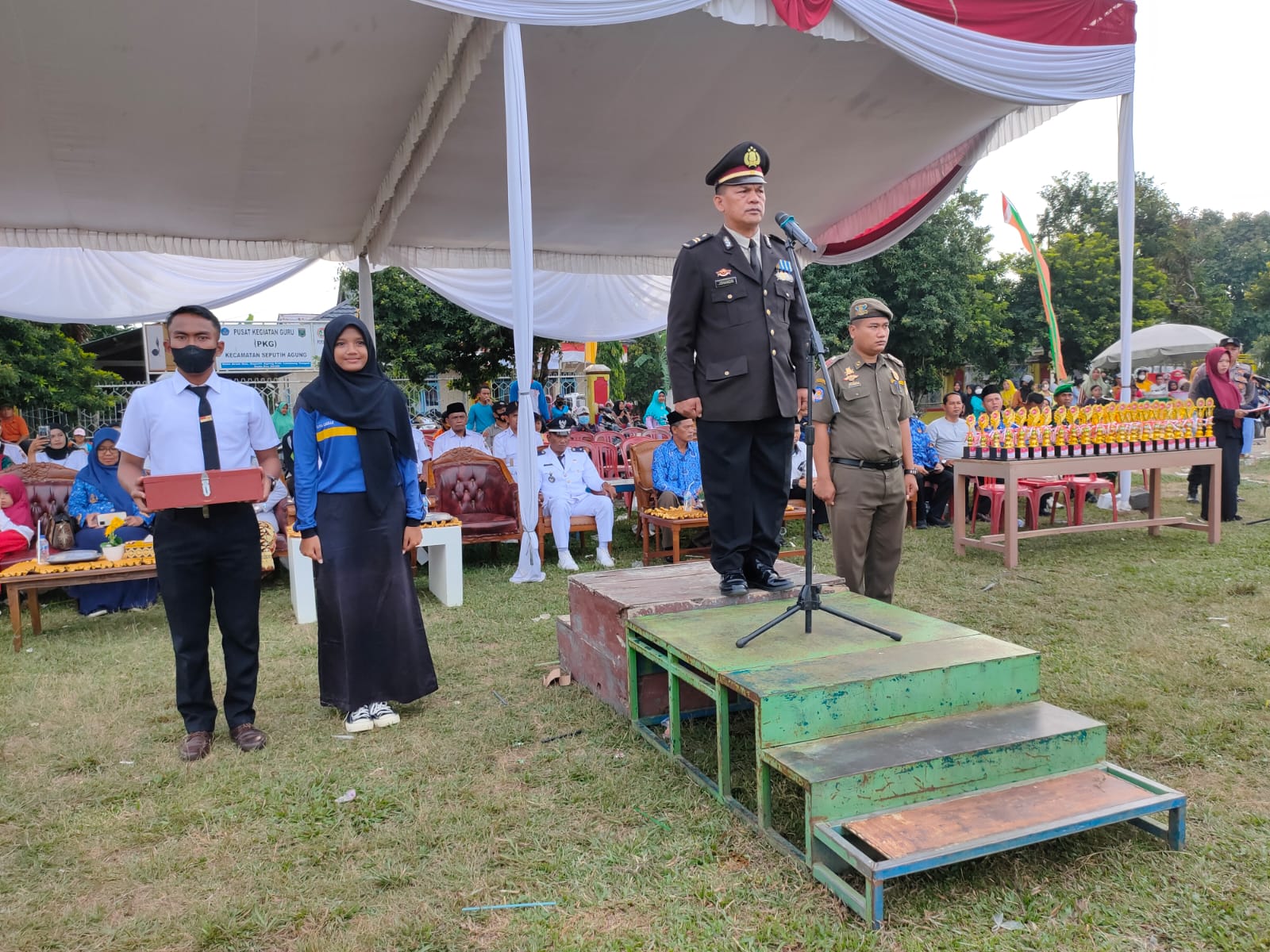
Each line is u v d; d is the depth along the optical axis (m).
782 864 2.38
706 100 7.64
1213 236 52.25
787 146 8.89
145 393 3.28
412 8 5.84
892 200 10.76
